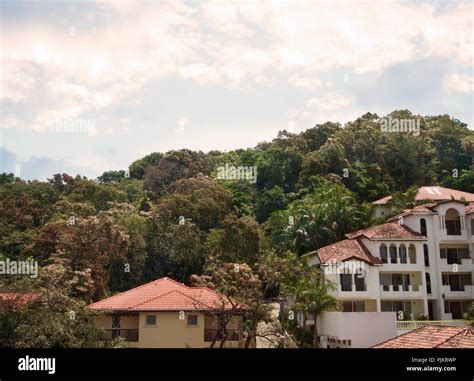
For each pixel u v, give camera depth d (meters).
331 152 71.06
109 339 31.25
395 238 47.84
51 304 27.14
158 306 33.38
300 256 53.00
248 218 51.69
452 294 49.09
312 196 60.03
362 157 73.00
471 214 50.72
